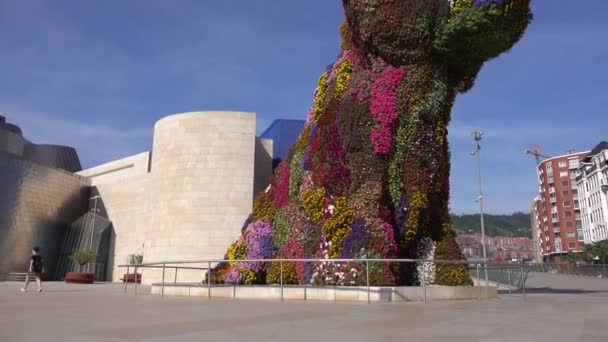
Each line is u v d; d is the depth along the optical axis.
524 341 6.45
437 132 14.94
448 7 13.87
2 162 52.50
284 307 11.32
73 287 28.50
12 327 7.88
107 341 6.41
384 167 14.56
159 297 16.05
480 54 14.51
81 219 59.41
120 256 55.94
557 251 111.12
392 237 14.12
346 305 11.79
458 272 15.13
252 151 39.25
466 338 6.70
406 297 13.15
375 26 14.45
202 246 37.53
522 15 13.66
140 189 55.72
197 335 6.95
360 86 15.13
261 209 18.98
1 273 51.31
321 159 15.31
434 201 15.30
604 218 90.69
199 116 39.75
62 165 79.94
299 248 15.82
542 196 119.69
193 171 38.84
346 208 14.52
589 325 8.09
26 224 54.56
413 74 14.57
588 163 99.62
